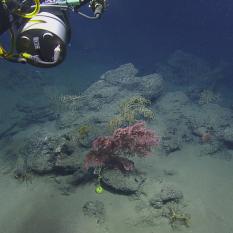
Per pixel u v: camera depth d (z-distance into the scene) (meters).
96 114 3.29
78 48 8.48
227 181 2.69
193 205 2.27
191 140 3.39
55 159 2.47
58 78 5.59
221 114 3.81
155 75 4.02
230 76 6.16
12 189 2.38
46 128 3.44
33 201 2.24
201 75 5.63
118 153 2.43
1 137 3.34
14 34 0.90
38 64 0.90
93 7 1.05
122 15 10.98
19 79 5.00
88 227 2.01
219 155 3.15
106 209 2.15
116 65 7.00
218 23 11.09
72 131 2.67
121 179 2.24
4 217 2.10
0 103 4.18
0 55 0.87
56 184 2.40
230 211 2.29
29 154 2.63
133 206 2.20
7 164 2.75
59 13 1.01
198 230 2.05
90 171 2.42
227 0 10.88
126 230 2.01
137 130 2.33
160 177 2.56
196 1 10.59
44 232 1.98
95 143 2.29
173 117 3.68
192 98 4.75
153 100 3.94
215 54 8.38
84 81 5.58
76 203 2.22
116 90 3.77
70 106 3.81
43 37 0.92
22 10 0.95
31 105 4.18
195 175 2.72
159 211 2.16
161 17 10.84
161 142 3.05
